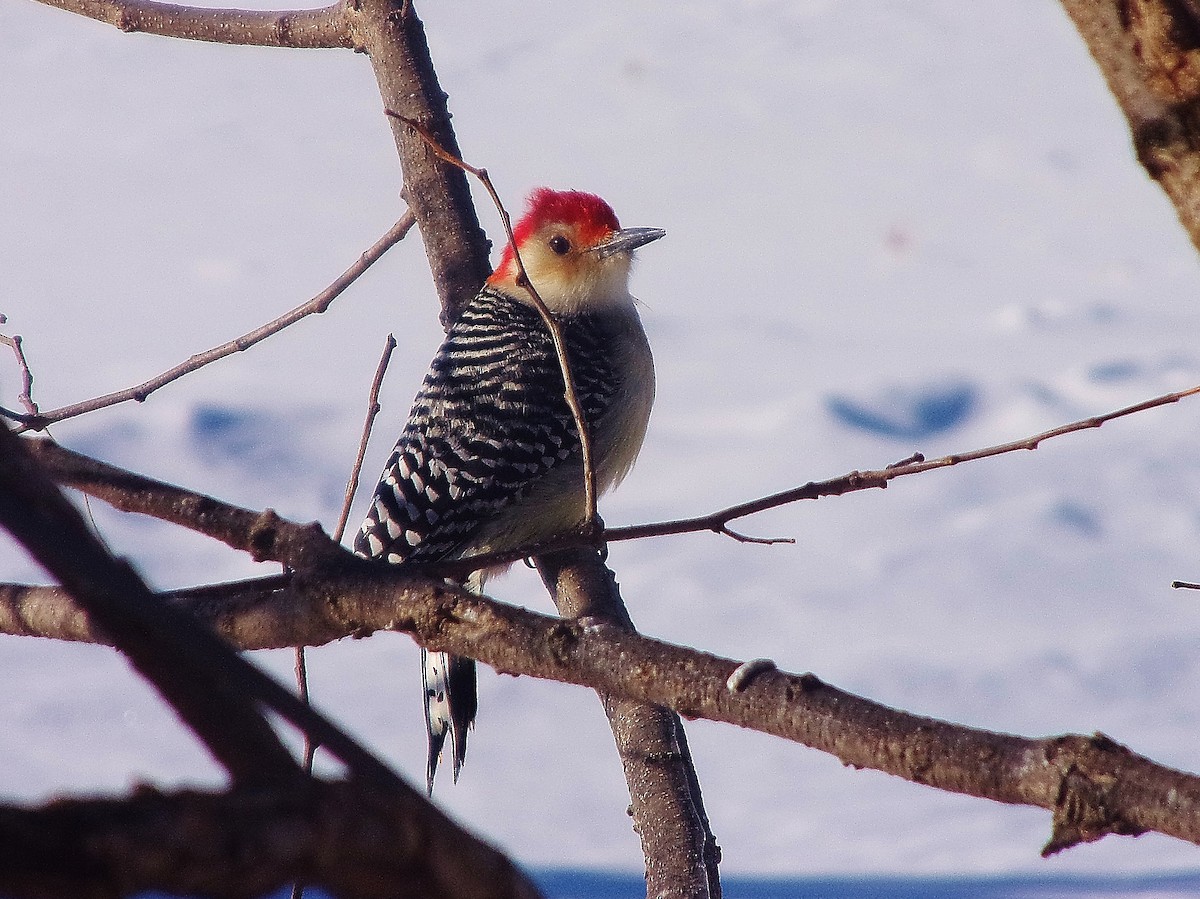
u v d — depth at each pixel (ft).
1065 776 7.93
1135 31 6.86
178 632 5.53
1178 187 6.98
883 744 8.63
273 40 24.53
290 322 21.77
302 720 5.49
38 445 12.19
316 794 5.00
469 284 24.95
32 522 5.66
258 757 5.37
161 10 24.53
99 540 6.15
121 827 4.60
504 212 13.12
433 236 24.88
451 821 5.22
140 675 5.53
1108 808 7.79
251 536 11.38
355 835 4.95
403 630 10.73
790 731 9.04
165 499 11.76
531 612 10.47
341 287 22.29
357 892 5.01
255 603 11.22
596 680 10.01
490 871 5.25
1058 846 7.91
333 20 24.52
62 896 4.51
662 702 9.69
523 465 25.20
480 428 25.22
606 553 20.07
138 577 5.71
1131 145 7.07
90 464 12.01
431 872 5.10
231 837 4.73
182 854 4.64
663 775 15.66
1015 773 8.14
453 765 22.76
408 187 24.88
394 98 24.29
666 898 14.82
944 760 8.38
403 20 24.21
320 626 11.05
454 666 23.06
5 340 19.99
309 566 11.13
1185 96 6.84
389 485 25.53
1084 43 7.08
